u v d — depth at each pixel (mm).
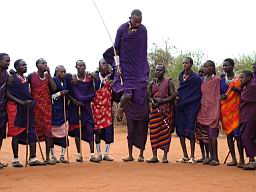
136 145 6645
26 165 6082
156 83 6539
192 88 6363
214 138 6168
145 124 6586
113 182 4832
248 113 5762
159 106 6426
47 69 6320
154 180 4945
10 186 4680
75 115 6586
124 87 6258
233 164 6117
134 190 4430
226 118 6098
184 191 4387
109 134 6730
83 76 6586
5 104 5996
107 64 6730
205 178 5082
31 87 6332
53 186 4641
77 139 6602
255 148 5820
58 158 7293
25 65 6191
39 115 6316
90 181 4891
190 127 6336
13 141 6082
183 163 6363
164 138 6426
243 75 5785
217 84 6215
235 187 4594
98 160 6496
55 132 6496
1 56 5906
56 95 6469
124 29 6234
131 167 5902
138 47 6230
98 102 6691
